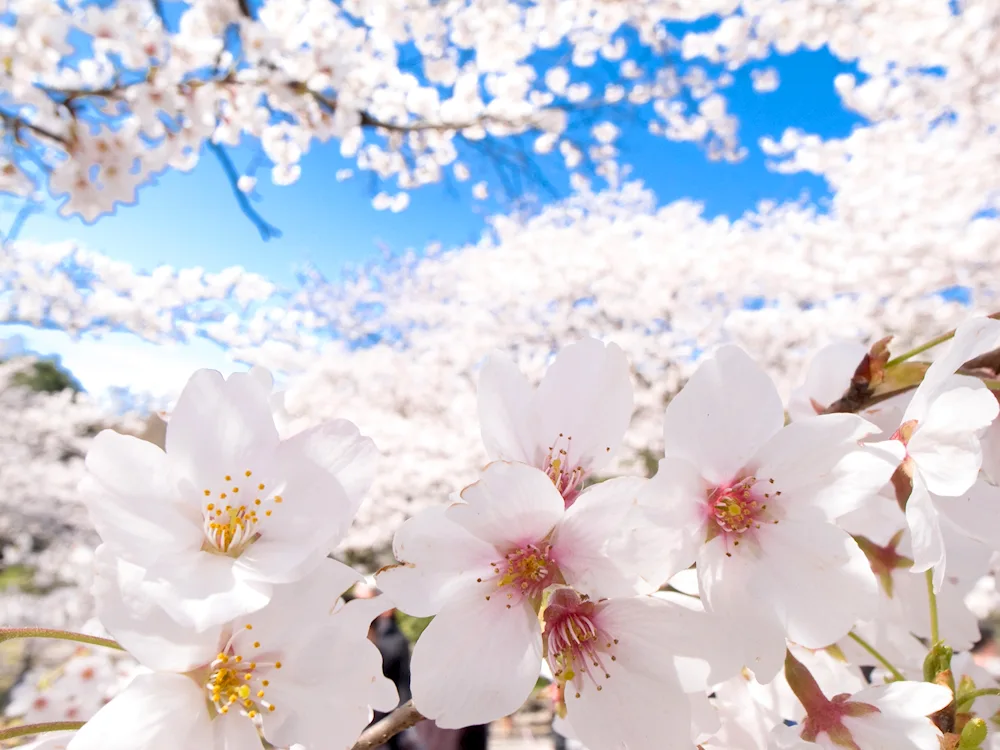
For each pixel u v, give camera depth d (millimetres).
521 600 88
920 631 123
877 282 788
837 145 761
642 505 85
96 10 323
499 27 486
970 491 101
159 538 81
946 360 92
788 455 95
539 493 85
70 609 744
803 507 94
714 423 94
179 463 86
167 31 349
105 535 79
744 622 89
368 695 84
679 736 85
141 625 78
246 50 368
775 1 554
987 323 91
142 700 79
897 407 119
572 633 87
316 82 399
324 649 84
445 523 86
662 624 86
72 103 334
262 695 84
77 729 88
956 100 647
